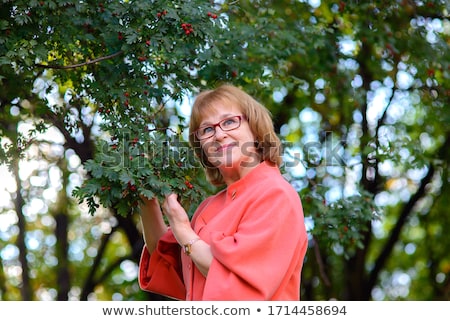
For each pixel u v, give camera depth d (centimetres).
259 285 290
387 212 1139
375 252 1229
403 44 708
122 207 340
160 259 352
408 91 848
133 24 408
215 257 299
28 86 474
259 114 336
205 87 529
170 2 403
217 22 425
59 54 450
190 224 347
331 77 755
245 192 321
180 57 431
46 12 410
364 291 1109
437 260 1220
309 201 588
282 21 603
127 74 435
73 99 491
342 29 701
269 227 298
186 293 337
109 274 1095
